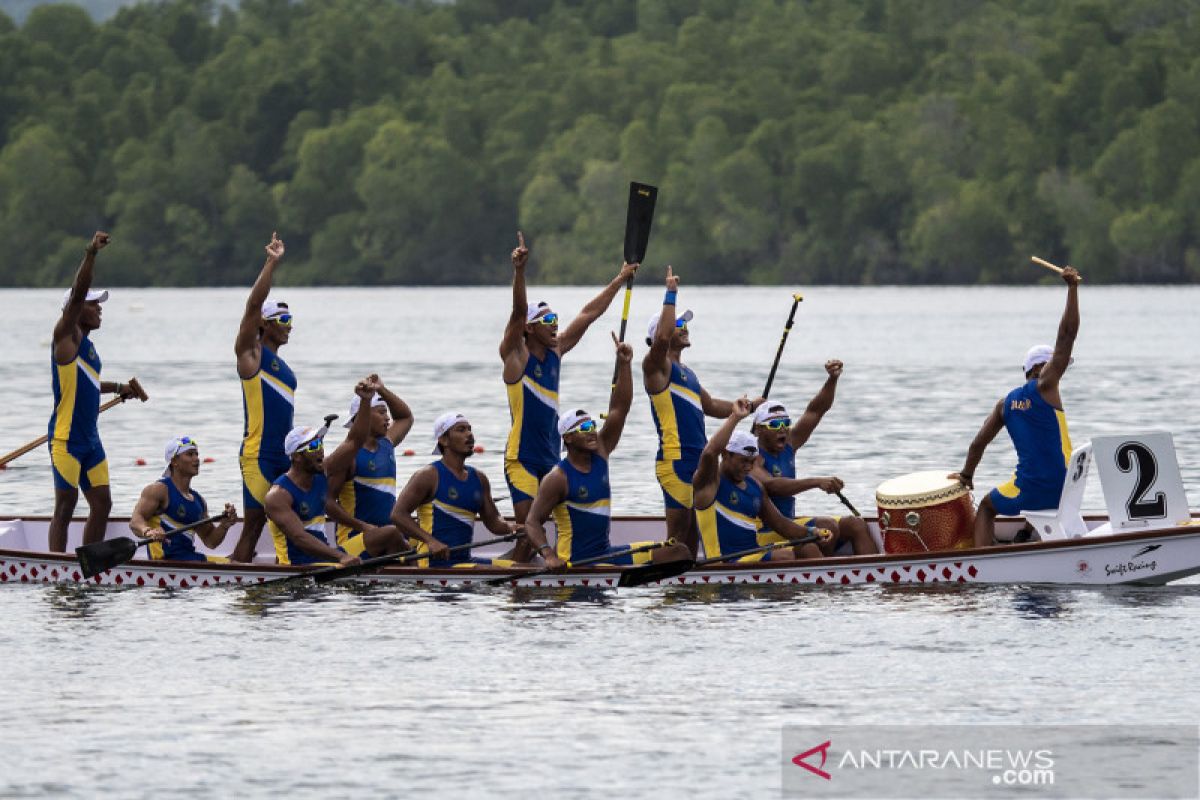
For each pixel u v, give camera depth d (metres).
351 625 56.47
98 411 66.62
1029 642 52.72
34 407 139.75
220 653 52.91
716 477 61.47
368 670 50.69
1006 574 60.22
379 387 62.16
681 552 60.59
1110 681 48.47
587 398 143.38
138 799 40.34
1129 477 59.97
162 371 181.62
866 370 173.25
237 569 62.34
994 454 98.44
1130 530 59.59
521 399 63.84
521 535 61.72
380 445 64.44
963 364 180.12
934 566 60.62
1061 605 57.38
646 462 96.75
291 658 52.19
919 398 136.88
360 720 45.75
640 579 59.88
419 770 41.97
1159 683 48.19
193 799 40.31
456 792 40.59
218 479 91.88
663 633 54.78
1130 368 169.62
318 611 58.62
